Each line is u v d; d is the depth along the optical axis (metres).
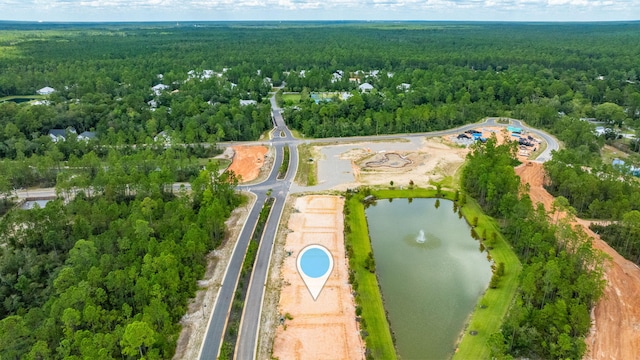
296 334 91.81
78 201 127.50
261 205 151.50
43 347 75.75
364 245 127.12
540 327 89.25
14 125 198.00
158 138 190.50
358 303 101.06
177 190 159.50
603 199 143.88
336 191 163.62
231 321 95.19
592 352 85.75
